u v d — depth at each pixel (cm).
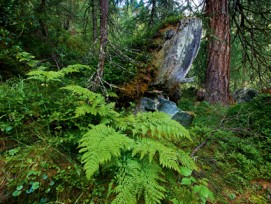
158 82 482
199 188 217
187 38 488
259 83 922
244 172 329
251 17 923
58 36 659
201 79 863
